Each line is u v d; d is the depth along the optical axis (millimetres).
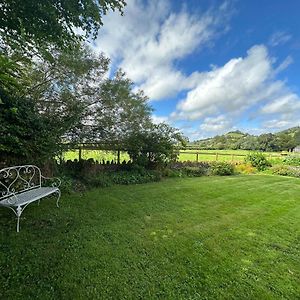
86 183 6707
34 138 5000
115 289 2182
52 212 4195
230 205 5500
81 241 3135
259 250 3186
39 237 3178
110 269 2508
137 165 8961
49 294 2053
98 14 3816
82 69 6891
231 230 3883
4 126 4328
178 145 10562
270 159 15133
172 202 5512
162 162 9906
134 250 2988
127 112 8188
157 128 9820
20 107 4691
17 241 3000
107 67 7531
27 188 4523
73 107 7090
